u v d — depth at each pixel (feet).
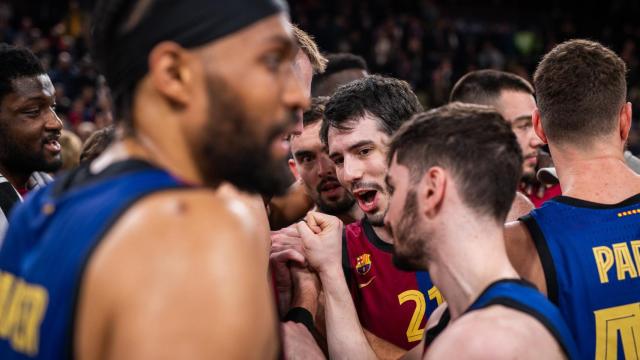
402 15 45.29
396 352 5.12
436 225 3.50
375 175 5.29
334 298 4.98
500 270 3.42
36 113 6.05
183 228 2.29
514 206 6.12
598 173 4.56
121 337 2.18
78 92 29.01
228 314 2.20
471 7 51.42
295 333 4.79
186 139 2.65
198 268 2.23
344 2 42.88
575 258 4.35
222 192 3.92
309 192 6.54
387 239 5.50
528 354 3.03
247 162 2.65
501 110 8.09
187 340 2.15
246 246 2.37
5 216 5.71
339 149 5.38
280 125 2.68
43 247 2.58
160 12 2.58
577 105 4.53
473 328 3.13
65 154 9.87
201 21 2.55
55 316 2.37
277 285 5.21
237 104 2.57
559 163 4.76
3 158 6.11
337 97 5.41
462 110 3.62
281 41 2.66
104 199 2.49
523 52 44.96
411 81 38.19
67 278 2.35
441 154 3.47
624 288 4.37
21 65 5.96
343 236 5.77
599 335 4.31
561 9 50.57
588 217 4.45
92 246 2.33
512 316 3.15
